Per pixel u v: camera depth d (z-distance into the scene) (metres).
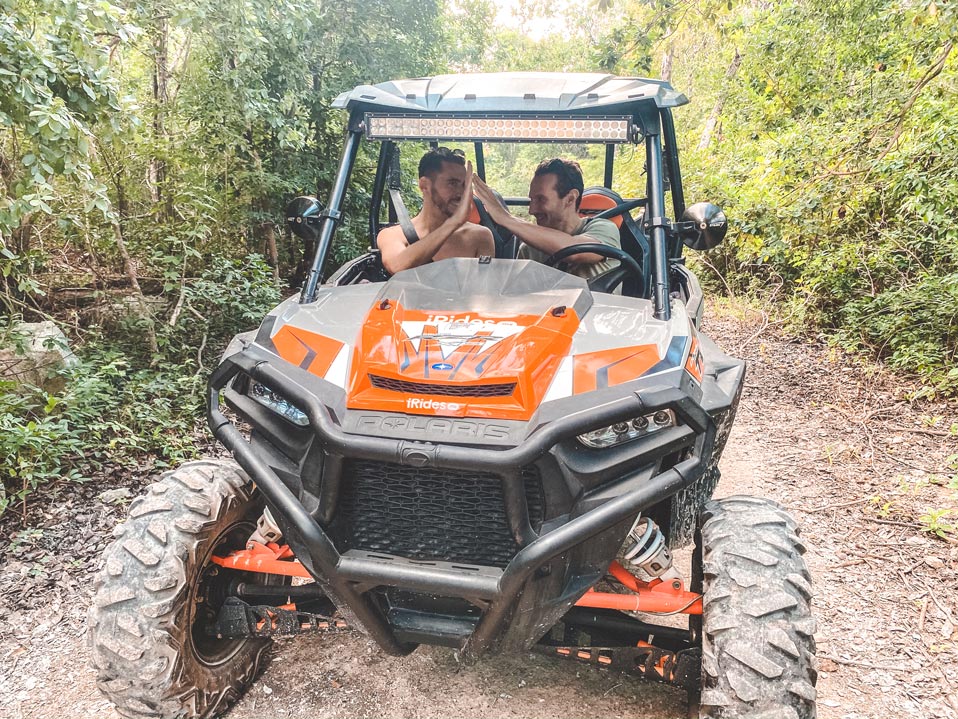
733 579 2.28
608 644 2.76
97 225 6.66
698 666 2.48
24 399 4.59
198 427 5.47
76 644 3.24
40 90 4.15
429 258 3.24
